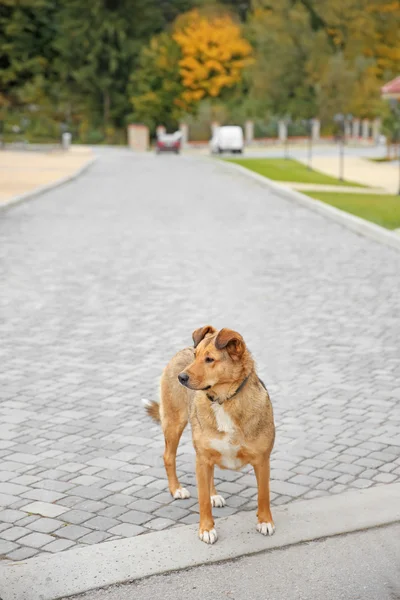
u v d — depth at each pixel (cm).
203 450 561
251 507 620
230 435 551
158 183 3575
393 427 778
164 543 561
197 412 562
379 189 3334
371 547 552
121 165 4850
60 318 1212
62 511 615
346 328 1145
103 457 719
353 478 665
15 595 501
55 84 8956
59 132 8456
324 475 672
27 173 4012
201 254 1748
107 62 9112
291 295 1351
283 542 560
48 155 5959
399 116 4631
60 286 1431
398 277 1491
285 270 1567
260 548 552
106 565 534
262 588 506
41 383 925
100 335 1120
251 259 1688
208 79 8275
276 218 2361
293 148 7300
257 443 557
